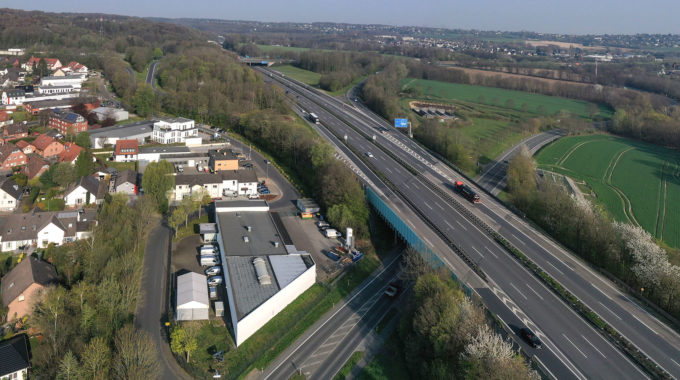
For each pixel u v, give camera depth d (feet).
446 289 305.53
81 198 500.74
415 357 292.20
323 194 508.94
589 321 304.91
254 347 308.60
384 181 545.85
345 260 416.87
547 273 360.48
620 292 340.59
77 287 323.16
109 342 294.66
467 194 503.20
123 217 431.43
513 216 467.11
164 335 311.88
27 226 418.92
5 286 341.82
